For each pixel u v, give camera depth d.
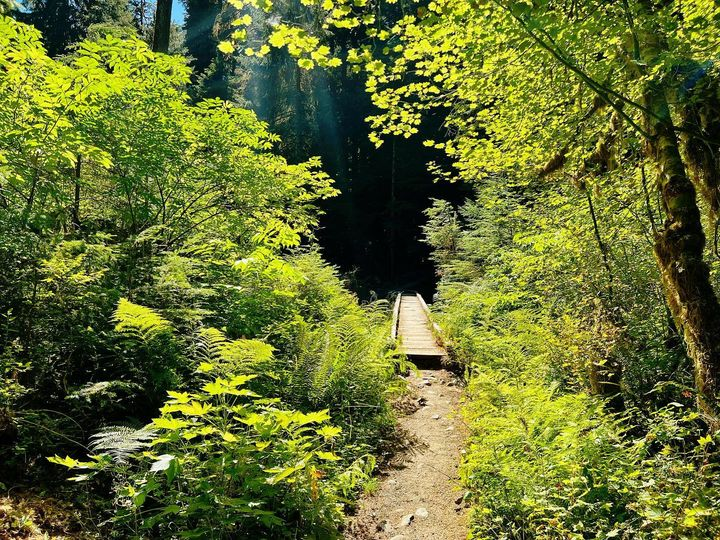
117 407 3.69
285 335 5.30
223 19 19.41
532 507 3.04
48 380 3.70
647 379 4.28
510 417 3.90
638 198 4.86
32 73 4.44
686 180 3.53
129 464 2.92
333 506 3.31
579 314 5.24
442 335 9.54
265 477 2.99
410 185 30.95
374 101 5.00
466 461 4.27
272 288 6.17
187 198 6.55
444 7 3.45
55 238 4.02
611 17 3.58
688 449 3.42
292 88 26.23
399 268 32.50
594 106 4.67
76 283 3.90
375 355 6.07
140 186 5.54
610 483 2.94
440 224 19.56
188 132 6.08
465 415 5.29
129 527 2.79
